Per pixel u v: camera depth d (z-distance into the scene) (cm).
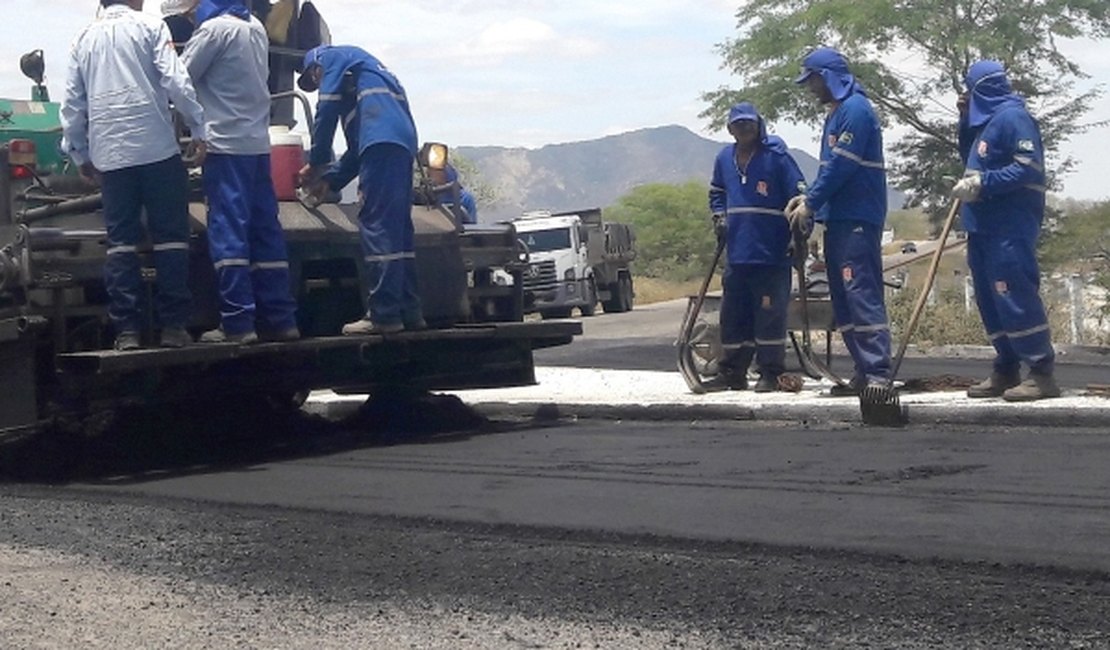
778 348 1230
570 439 1029
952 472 798
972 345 1814
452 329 1077
